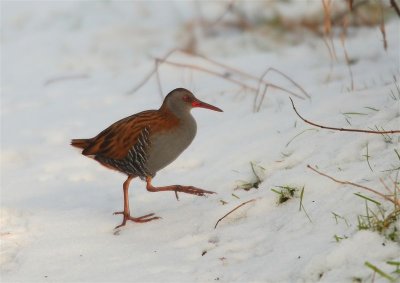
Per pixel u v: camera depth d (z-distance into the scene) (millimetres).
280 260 8547
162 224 10352
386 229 8258
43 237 10391
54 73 19203
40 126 15484
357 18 18453
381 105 11672
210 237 9648
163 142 10445
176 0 23516
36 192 12250
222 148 12383
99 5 24094
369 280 7672
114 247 9867
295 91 14641
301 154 10914
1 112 16625
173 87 16906
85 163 13383
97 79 18406
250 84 16031
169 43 20375
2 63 20344
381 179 9250
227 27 20719
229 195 10641
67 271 9352
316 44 18031
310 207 9461
